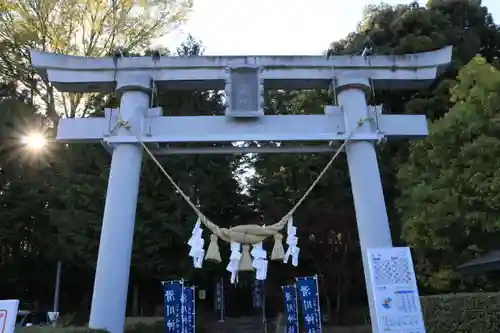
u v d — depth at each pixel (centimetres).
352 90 840
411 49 1848
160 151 832
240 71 829
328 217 1984
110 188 777
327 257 2098
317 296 1403
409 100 1869
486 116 1091
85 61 845
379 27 2066
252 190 2102
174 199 1794
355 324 2023
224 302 2280
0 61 2030
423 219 1130
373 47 1925
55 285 2027
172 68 844
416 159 1287
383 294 605
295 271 2128
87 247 1745
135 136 799
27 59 2027
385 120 836
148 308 2048
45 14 2005
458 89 1206
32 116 1939
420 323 593
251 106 813
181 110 1995
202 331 1948
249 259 733
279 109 2089
